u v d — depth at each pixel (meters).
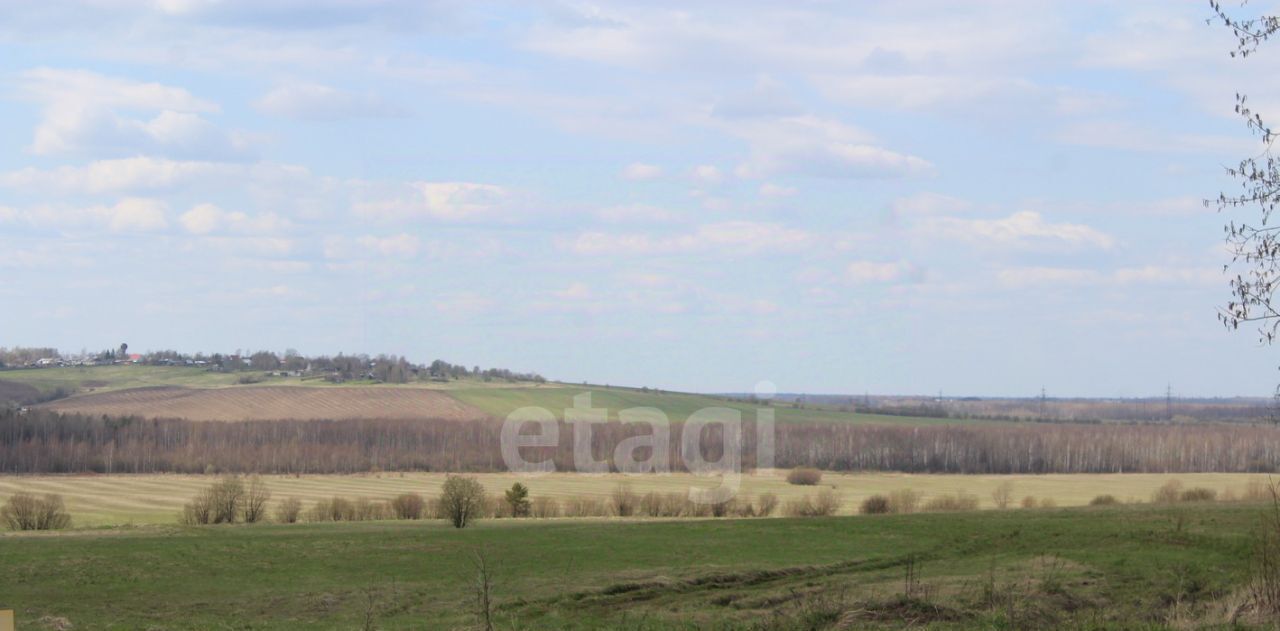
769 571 37.81
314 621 30.89
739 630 18.52
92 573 40.69
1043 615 17.39
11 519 69.38
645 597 33.38
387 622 29.34
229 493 73.81
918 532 48.06
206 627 30.02
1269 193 11.22
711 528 52.00
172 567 42.12
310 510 73.25
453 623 28.02
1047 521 47.88
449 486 61.88
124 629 29.80
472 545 47.22
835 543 45.75
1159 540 38.56
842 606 18.69
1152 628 14.27
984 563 36.28
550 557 42.97
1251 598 15.51
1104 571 30.72
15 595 36.41
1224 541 36.75
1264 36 11.20
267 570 41.47
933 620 17.61
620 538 48.78
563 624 26.20
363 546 47.62
